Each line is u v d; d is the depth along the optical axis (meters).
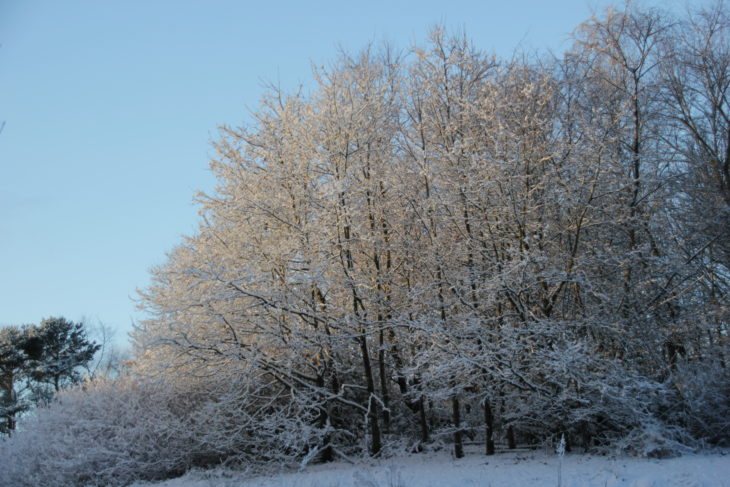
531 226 11.77
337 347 12.27
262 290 11.66
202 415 11.91
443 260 12.02
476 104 12.30
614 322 11.42
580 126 12.30
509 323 11.51
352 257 12.91
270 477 10.79
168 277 13.31
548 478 8.29
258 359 11.52
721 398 10.24
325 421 12.76
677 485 7.16
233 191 12.65
